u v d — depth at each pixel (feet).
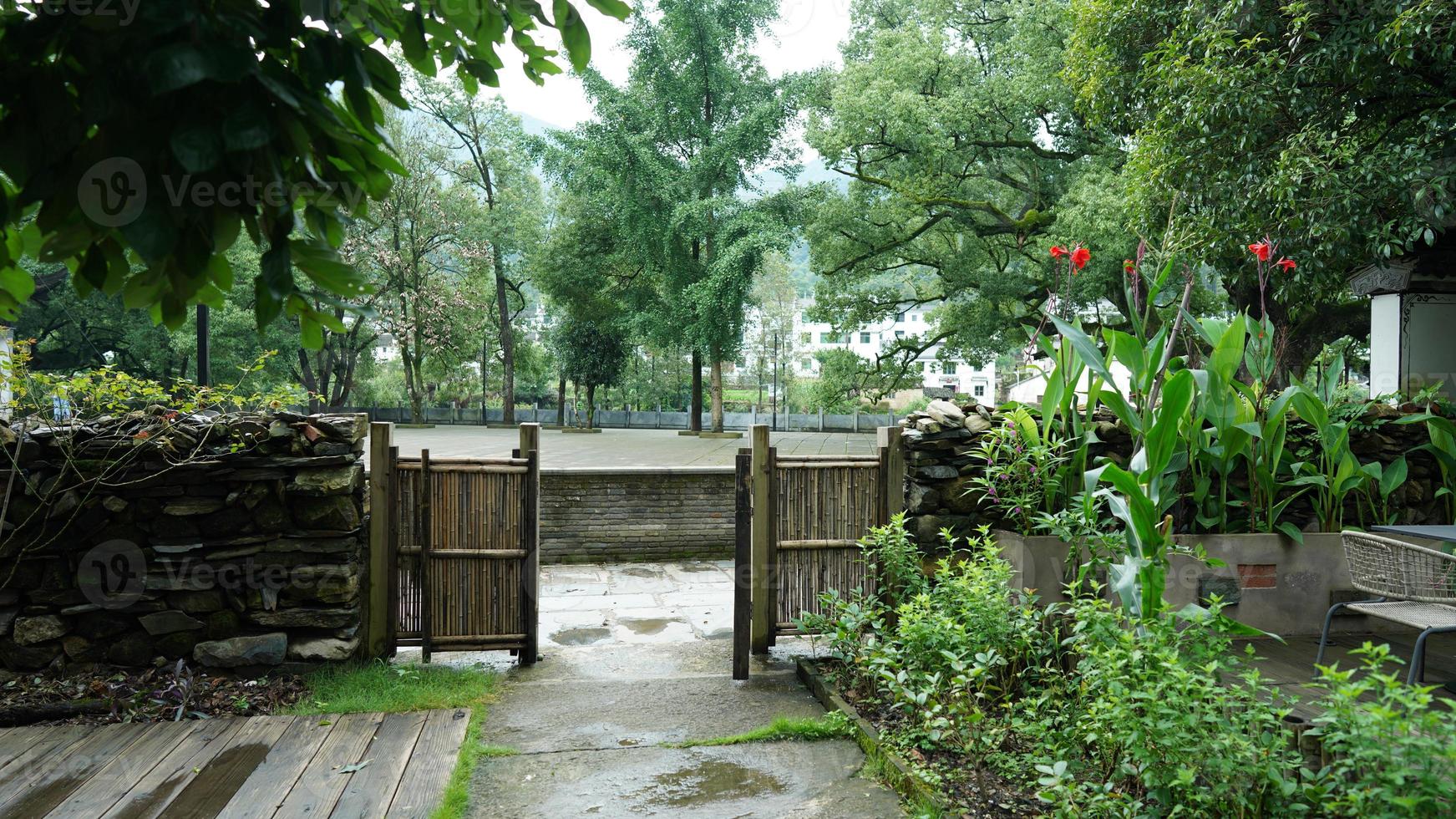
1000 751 9.98
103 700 12.01
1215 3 23.29
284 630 13.55
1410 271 25.02
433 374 118.01
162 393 13.69
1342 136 22.41
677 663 15.10
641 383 136.05
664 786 9.90
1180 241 23.54
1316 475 15.03
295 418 13.58
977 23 62.64
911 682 11.52
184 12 3.04
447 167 97.71
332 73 3.65
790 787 9.84
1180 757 7.60
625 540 25.94
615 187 81.92
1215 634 9.64
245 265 61.67
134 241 3.08
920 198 58.39
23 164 3.27
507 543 14.74
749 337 141.28
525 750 11.00
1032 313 62.90
